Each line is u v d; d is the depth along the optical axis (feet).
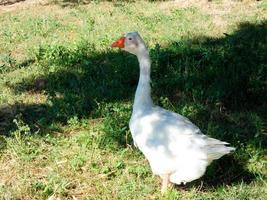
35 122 9.39
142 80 7.45
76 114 9.39
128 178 7.69
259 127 8.54
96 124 9.23
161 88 10.56
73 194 7.40
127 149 8.27
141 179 7.69
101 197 7.29
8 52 13.23
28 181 7.69
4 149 8.51
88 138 8.54
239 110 9.72
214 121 9.25
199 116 9.41
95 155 8.21
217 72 10.85
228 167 7.85
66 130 9.08
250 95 10.15
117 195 7.29
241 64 10.98
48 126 9.14
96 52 12.58
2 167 8.07
